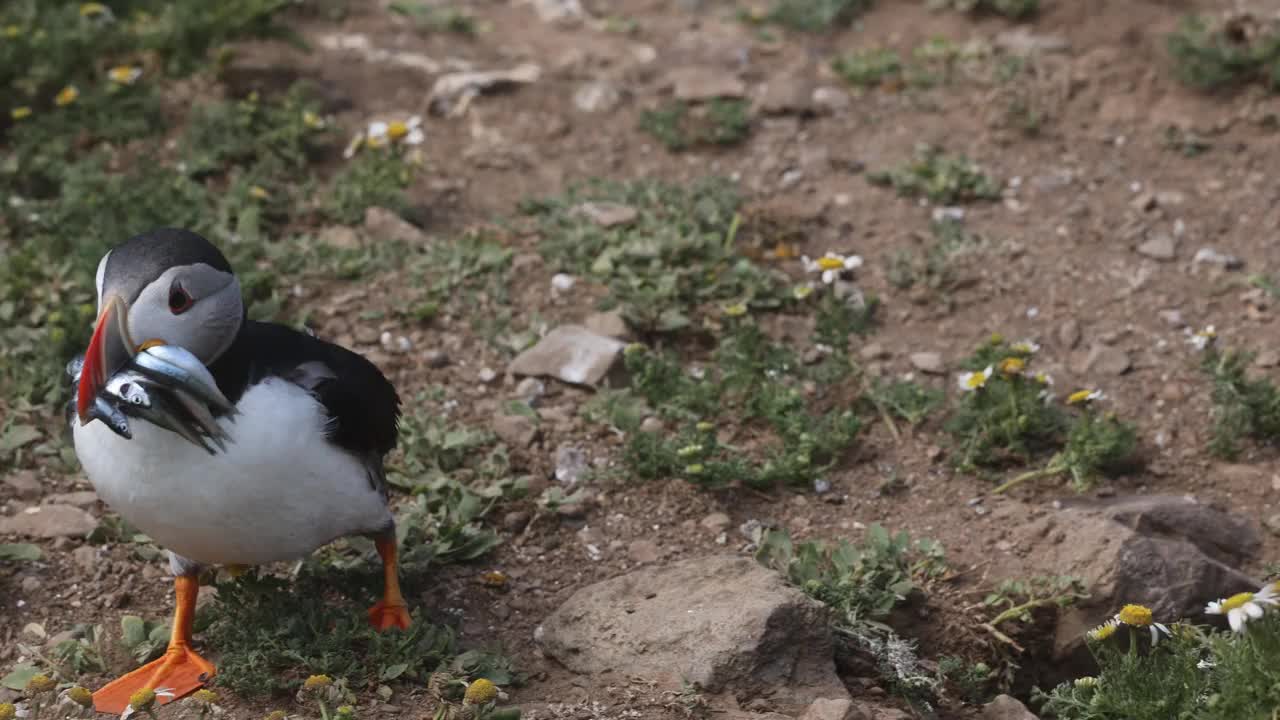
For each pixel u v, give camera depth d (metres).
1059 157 14.25
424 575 9.23
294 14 16.72
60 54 14.47
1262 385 10.91
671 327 11.71
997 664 9.13
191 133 13.85
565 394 11.16
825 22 16.81
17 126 13.73
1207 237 13.08
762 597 8.37
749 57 16.22
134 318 7.15
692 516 10.01
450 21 16.78
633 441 10.31
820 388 11.38
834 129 14.82
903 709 8.55
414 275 12.27
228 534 7.54
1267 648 7.46
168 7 15.55
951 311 12.33
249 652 8.04
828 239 13.16
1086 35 16.12
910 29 16.66
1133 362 11.66
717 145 14.55
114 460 7.36
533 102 15.21
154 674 8.02
